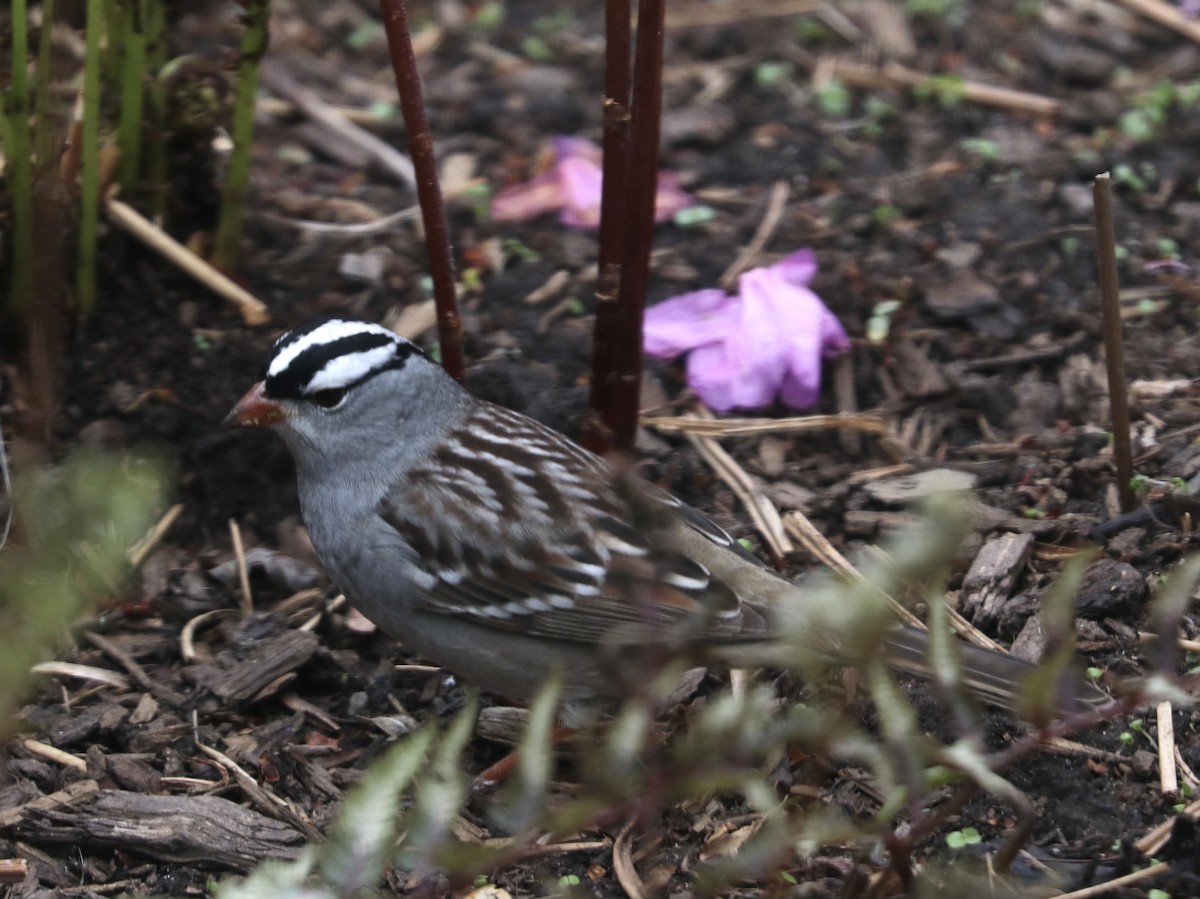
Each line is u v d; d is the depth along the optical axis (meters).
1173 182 12.59
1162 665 6.34
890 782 6.45
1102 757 8.06
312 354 8.45
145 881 7.92
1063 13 15.09
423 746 5.70
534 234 12.50
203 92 11.61
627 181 8.99
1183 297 11.43
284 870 5.66
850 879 6.98
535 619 8.24
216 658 9.19
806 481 10.29
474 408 9.02
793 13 15.37
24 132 10.21
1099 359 10.95
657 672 7.95
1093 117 13.54
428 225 9.36
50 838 8.05
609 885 7.79
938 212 12.52
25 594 5.64
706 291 11.34
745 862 6.18
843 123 13.80
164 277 11.67
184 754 8.67
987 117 13.77
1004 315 11.39
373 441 8.53
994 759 6.46
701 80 14.44
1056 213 12.41
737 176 13.16
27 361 9.95
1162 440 10.21
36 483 6.30
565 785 8.55
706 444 10.62
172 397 10.83
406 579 8.40
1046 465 10.19
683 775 6.02
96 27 10.27
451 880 6.54
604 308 9.41
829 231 12.41
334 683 9.22
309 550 10.04
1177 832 7.38
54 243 9.30
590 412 9.82
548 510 8.33
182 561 10.00
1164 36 14.71
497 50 14.98
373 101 14.20
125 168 11.54
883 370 11.10
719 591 8.10
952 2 15.34
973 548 9.52
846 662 7.77
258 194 12.77
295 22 15.24
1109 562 9.20
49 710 8.92
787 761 8.27
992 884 6.96
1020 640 8.78
